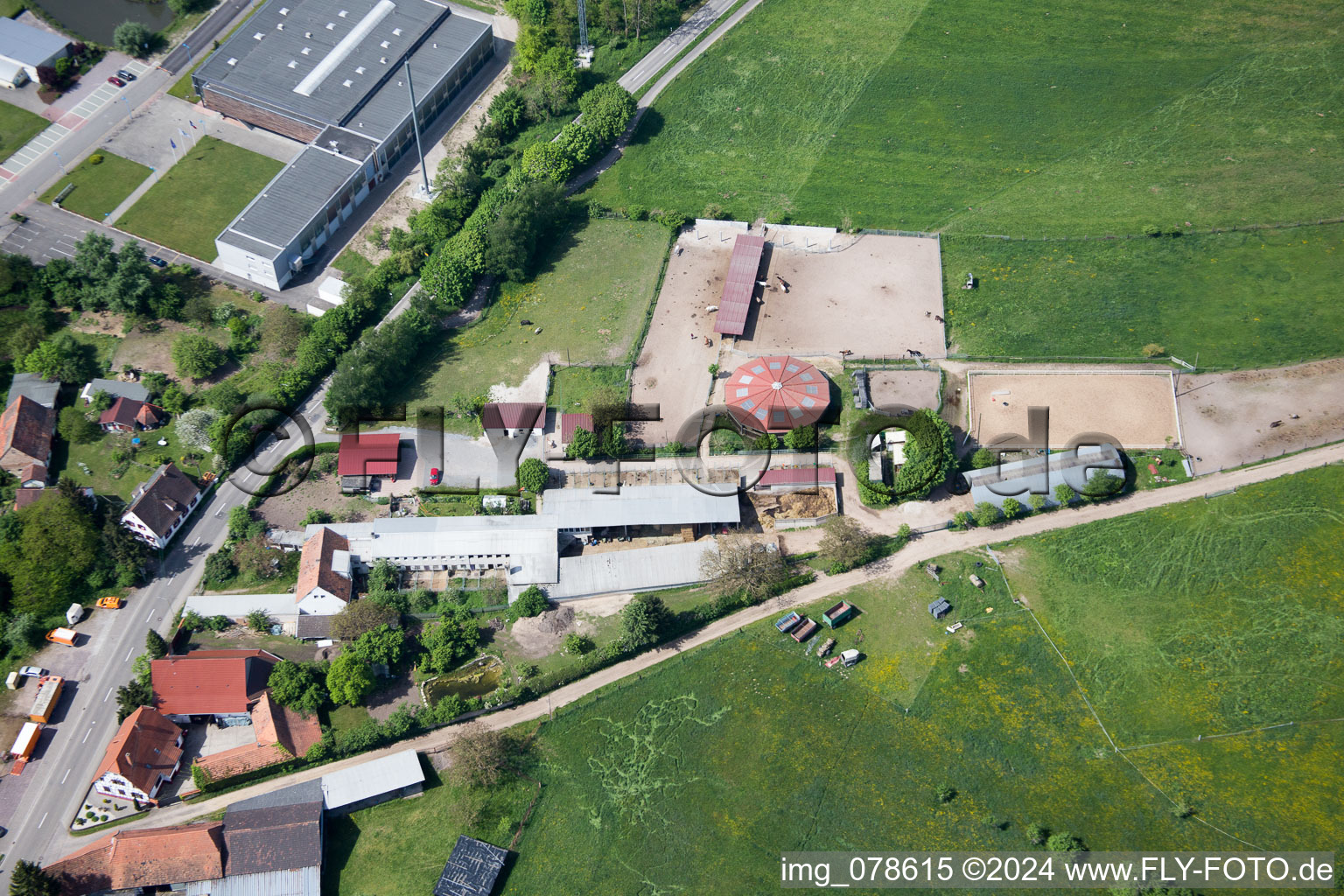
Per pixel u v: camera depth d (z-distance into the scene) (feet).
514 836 537.65
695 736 567.59
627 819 542.16
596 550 640.58
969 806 540.52
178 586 620.49
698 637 605.31
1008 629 595.88
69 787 549.13
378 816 543.39
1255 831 520.83
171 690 561.43
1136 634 587.68
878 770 553.64
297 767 555.69
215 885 511.40
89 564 612.29
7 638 591.78
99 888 505.66
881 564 627.46
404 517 636.89
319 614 603.67
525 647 600.39
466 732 567.18
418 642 600.39
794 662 591.37
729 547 623.36
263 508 648.79
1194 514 627.05
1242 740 547.08
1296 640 574.97
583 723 573.33
